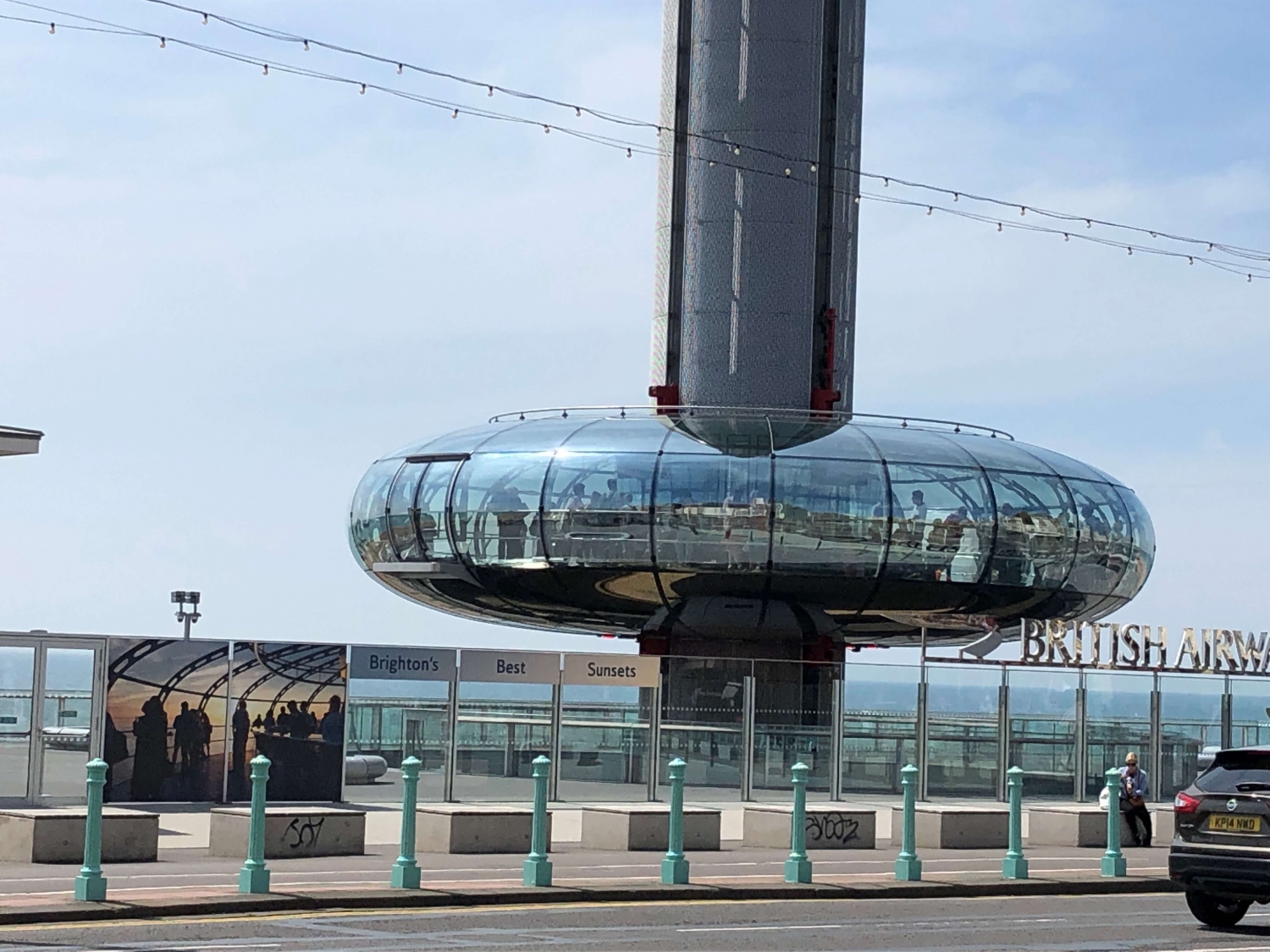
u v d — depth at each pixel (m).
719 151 50.28
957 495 47.66
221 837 24.66
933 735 40.12
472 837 26.14
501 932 16.97
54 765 31.31
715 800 38.22
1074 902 22.27
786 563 46.62
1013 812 24.27
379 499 50.94
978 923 19.16
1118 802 25.69
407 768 20.23
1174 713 42.94
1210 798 19.44
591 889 20.41
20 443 29.16
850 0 51.84
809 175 50.25
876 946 16.58
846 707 39.41
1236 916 20.08
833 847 29.66
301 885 20.27
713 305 49.94
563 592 48.56
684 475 46.47
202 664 32.84
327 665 34.09
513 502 47.47
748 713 38.62
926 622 50.66
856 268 52.00
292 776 33.69
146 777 32.25
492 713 35.84
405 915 18.30
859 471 47.03
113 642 31.98
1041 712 41.25
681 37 52.22
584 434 48.50
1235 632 44.81
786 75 50.19
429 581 51.00
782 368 49.56
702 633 48.06
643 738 37.50
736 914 19.36
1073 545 49.44
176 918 17.53
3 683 30.98
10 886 19.95
